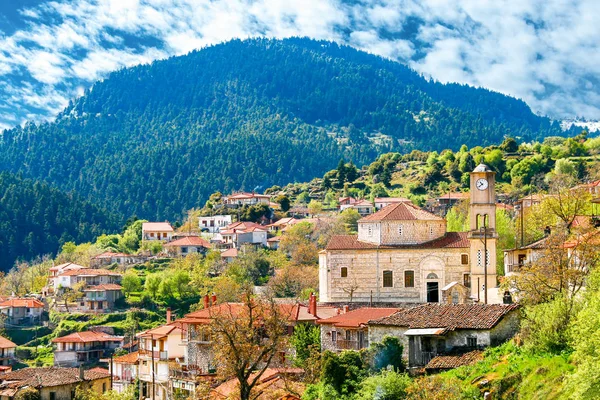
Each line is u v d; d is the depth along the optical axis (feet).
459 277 513.04
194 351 437.99
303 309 450.71
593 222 452.35
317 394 329.52
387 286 520.01
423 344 337.72
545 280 344.08
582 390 245.86
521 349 309.42
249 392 288.71
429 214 537.24
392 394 299.99
